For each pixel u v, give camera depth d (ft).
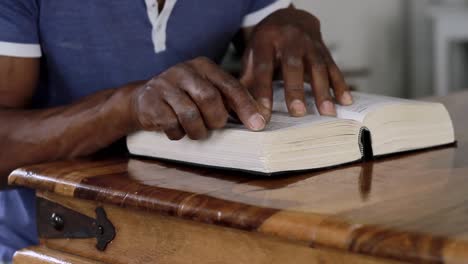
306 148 3.11
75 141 3.54
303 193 2.71
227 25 4.77
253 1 4.92
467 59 16.98
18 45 3.85
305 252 2.37
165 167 3.30
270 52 3.77
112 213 2.98
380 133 3.45
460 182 2.88
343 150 3.28
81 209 3.11
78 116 3.53
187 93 3.14
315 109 3.67
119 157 3.59
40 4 4.02
